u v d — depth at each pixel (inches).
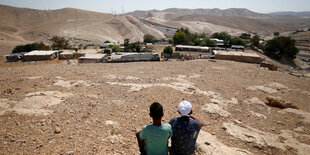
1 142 199.5
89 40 7116.1
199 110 346.6
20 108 291.9
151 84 506.6
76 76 587.5
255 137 266.2
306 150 247.3
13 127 233.3
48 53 2388.0
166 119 297.6
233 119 328.8
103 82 515.5
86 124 257.3
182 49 3351.4
